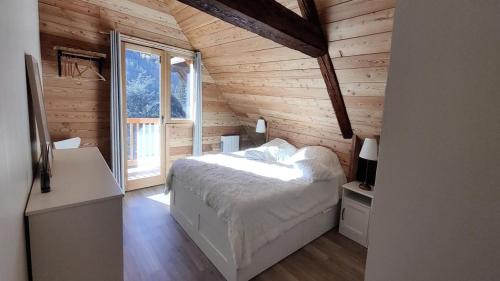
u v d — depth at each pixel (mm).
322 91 2801
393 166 634
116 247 1323
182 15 3410
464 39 499
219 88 4461
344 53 2191
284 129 4059
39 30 2715
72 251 1218
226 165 2867
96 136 3318
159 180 4020
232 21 1741
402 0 595
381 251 671
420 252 592
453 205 532
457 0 506
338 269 2174
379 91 2305
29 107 1390
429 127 562
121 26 3270
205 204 2207
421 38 565
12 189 869
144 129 4344
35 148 1593
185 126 4238
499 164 466
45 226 1138
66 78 3002
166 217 2951
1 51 787
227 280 1954
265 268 2098
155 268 2068
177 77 4023
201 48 3783
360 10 1849
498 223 474
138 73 3598
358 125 2852
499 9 454
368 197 2713
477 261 505
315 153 3203
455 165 525
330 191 2701
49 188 1296
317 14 2086
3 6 841
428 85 559
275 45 2641
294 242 2367
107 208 1277
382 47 1937
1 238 697
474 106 493
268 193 2092
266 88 3453
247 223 1856
